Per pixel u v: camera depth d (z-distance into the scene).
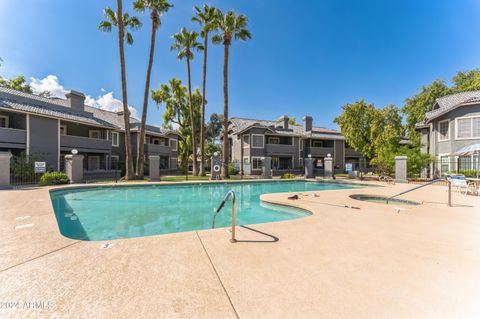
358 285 2.30
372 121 22.38
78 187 11.46
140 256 2.96
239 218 7.29
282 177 19.69
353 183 14.95
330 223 4.77
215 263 2.78
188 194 11.70
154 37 16.84
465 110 14.70
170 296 2.06
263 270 2.61
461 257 3.03
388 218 5.24
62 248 3.20
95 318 1.75
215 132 40.84
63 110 19.38
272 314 1.84
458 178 9.47
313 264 2.79
